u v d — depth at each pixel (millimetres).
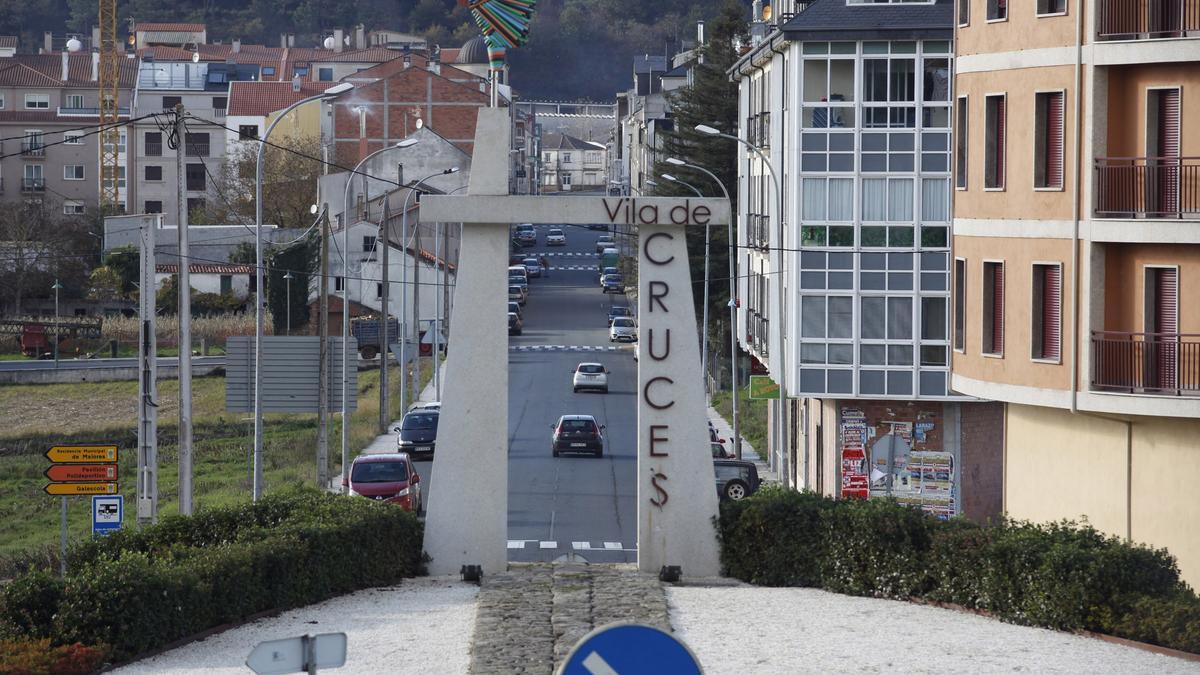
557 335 167750
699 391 46469
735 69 95938
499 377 46719
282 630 37938
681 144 143500
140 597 35219
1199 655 33531
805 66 73562
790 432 90500
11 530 70438
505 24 47438
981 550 39344
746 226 96562
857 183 73562
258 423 71312
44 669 32344
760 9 144125
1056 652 34281
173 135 58688
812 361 74125
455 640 36062
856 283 73750
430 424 94812
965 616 38938
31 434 99688
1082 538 38688
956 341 52469
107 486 47812
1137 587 36344
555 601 40781
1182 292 44750
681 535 46438
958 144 52156
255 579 39500
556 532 65438
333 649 19156
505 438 46781
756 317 90812
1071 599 36406
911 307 73562
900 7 73438
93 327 149875
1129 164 45562
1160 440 44938
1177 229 44031
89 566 37438
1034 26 48000
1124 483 46062
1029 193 48219
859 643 35375
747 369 125312
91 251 183625
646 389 46438
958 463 74188
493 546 46719
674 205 46156
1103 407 45344
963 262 51812
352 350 76188
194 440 98625
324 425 74188
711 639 35844
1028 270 48312
